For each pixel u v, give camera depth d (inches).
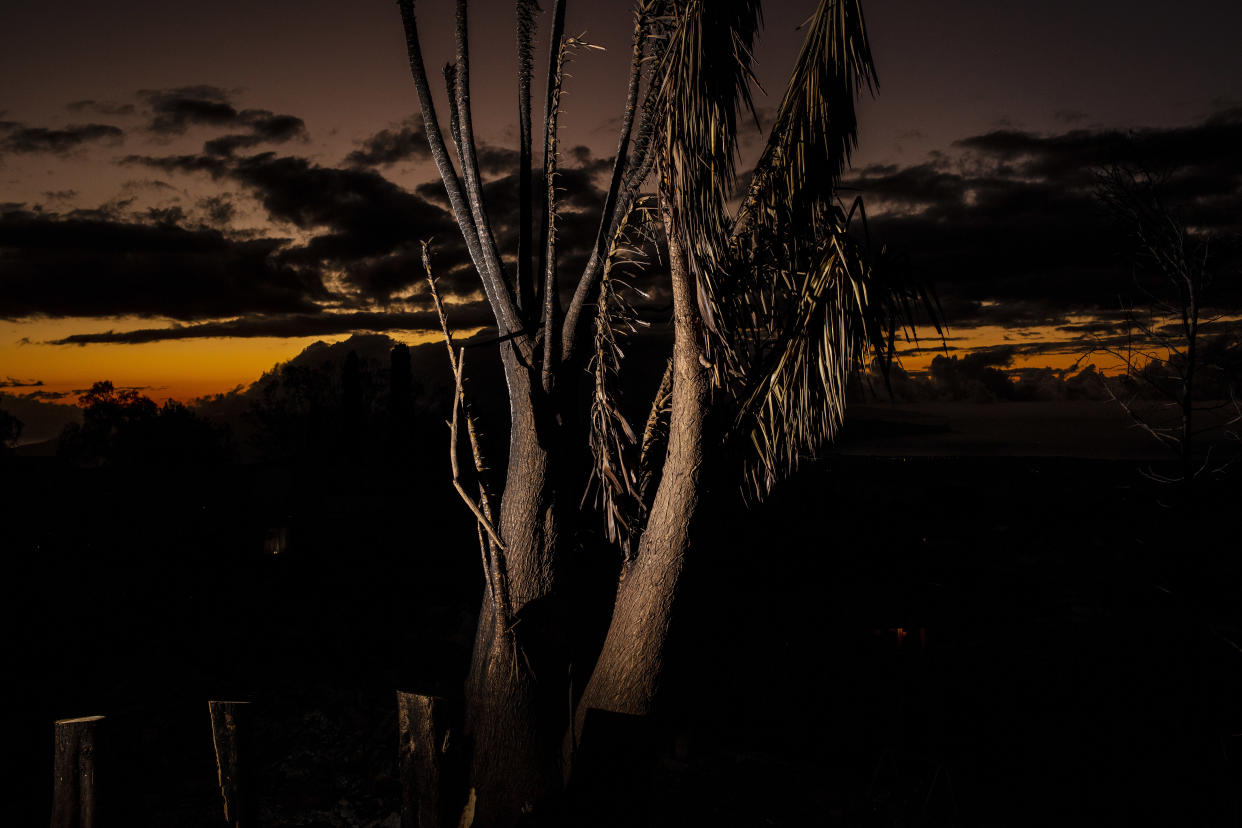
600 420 174.7
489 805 168.2
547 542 182.4
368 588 452.8
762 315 154.6
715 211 144.8
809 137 148.9
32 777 204.1
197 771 207.0
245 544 553.9
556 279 180.9
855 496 730.2
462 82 184.7
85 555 452.8
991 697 276.1
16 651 299.3
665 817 174.1
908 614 341.7
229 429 1754.4
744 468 158.9
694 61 140.5
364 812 190.4
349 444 1137.4
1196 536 265.3
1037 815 191.0
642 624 159.6
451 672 297.7
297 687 275.6
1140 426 267.3
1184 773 216.5
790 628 325.1
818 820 178.1
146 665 299.6
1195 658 271.3
